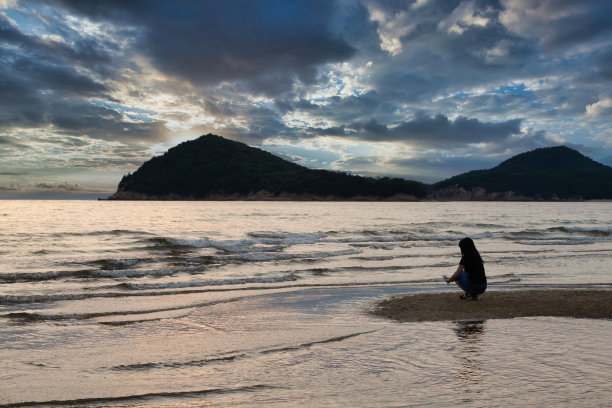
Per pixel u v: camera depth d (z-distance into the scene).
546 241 25.83
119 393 4.30
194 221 45.62
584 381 4.43
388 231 31.39
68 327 7.51
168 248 21.70
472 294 9.74
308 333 7.00
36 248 21.47
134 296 10.72
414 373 4.79
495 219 53.38
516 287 11.97
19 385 4.57
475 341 6.21
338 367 5.07
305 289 11.82
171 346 6.23
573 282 12.84
